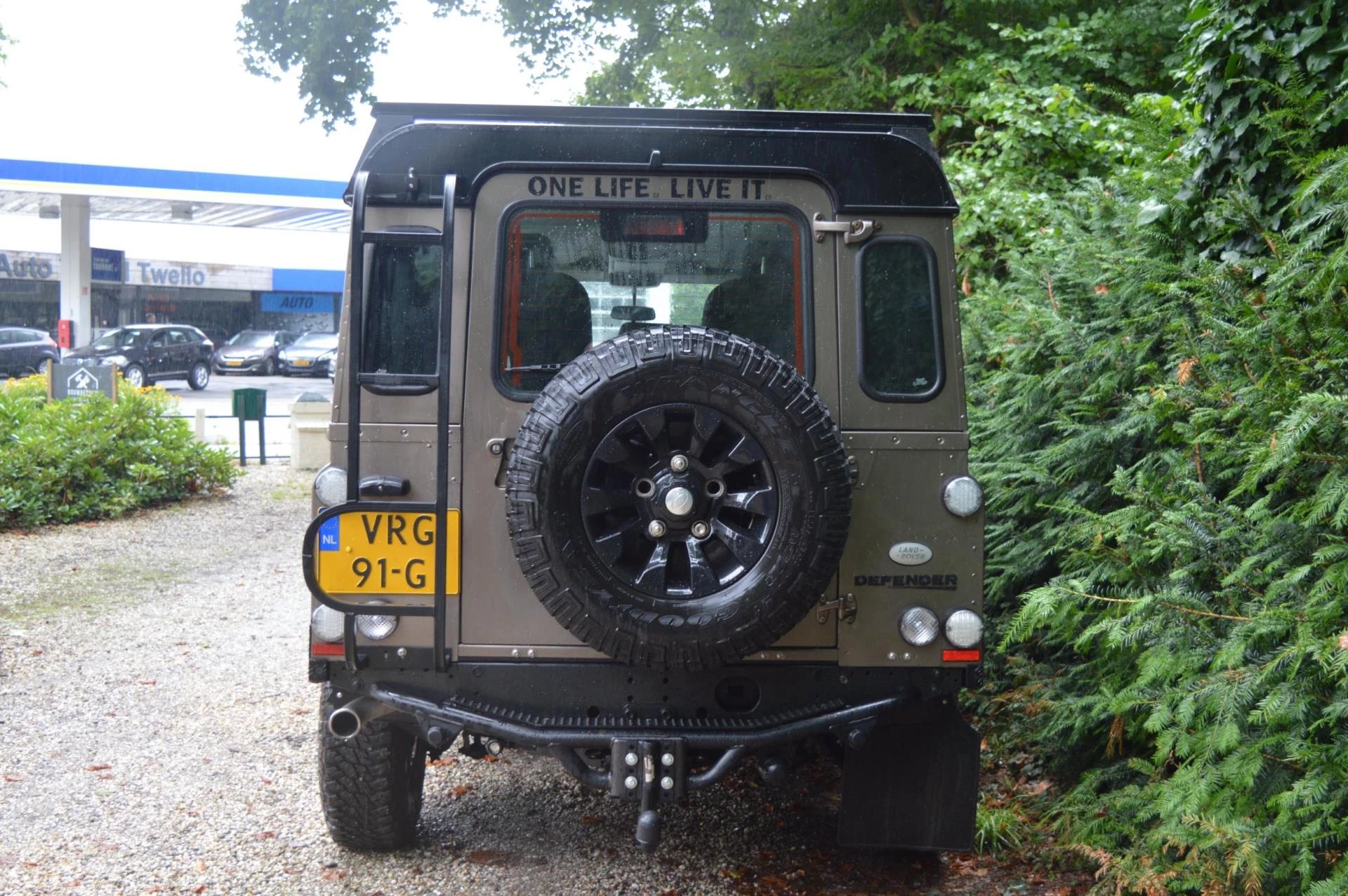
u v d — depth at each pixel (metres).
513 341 4.11
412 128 4.08
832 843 4.74
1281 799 3.41
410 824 4.59
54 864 4.47
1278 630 3.57
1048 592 4.30
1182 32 9.44
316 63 14.55
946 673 4.11
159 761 5.64
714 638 3.70
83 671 7.13
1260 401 4.07
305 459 16.55
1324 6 4.95
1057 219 6.45
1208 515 4.03
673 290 4.16
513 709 4.03
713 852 4.66
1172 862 3.98
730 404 3.68
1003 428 5.77
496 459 4.05
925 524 4.11
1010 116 9.23
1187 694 3.72
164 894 4.23
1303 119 4.64
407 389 4.00
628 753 3.80
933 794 4.31
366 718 4.05
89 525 11.91
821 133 4.14
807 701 4.09
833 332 4.14
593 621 3.69
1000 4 10.67
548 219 4.13
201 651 7.63
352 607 3.89
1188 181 5.50
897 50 11.21
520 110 4.17
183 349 32.56
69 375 13.72
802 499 3.71
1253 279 4.61
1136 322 5.11
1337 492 3.59
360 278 3.86
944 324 4.15
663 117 4.15
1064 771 5.11
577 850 4.66
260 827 4.86
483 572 4.04
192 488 13.91
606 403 3.67
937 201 4.16
